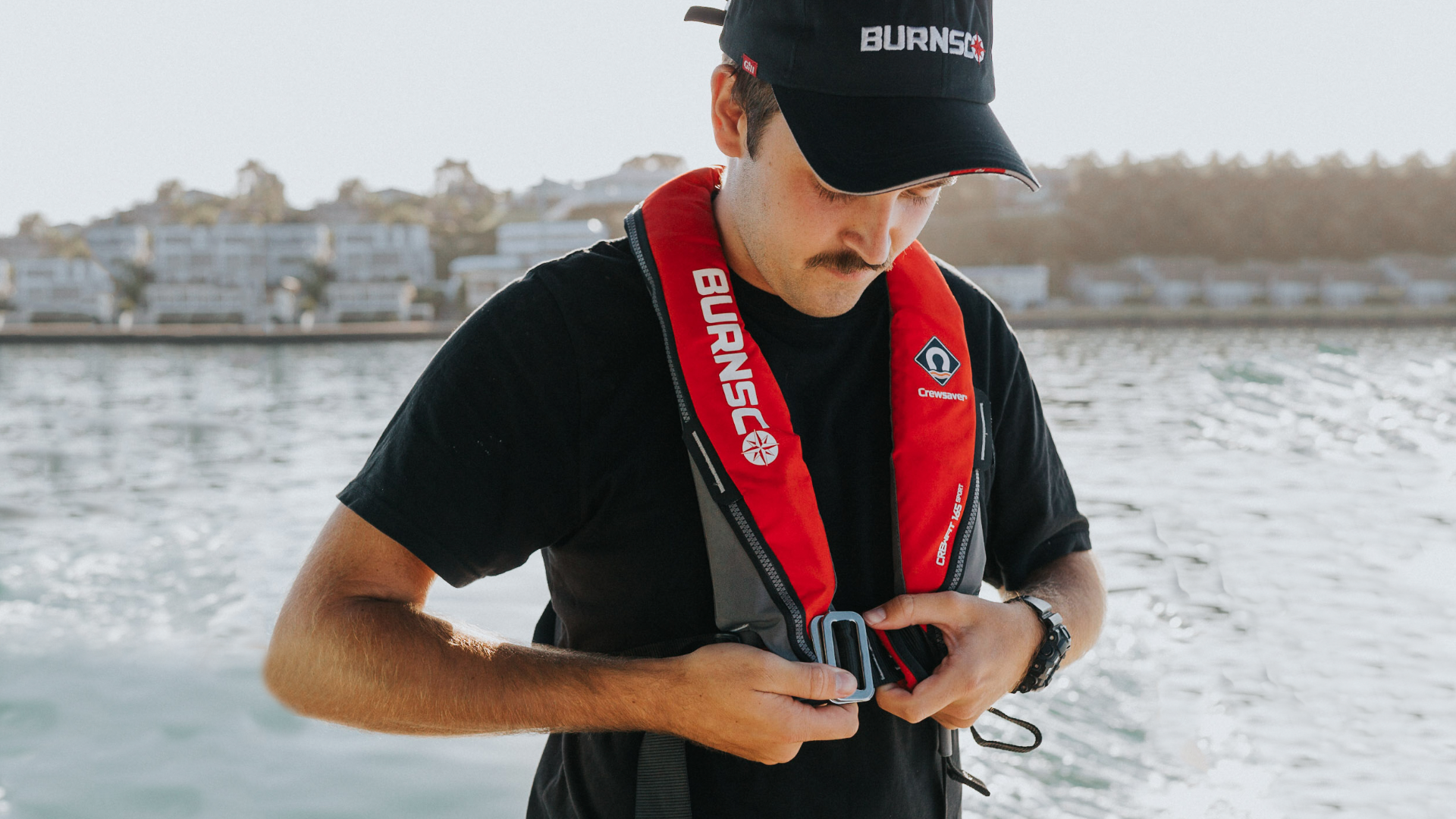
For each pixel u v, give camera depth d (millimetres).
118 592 8133
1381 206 115125
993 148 1062
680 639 1180
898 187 1030
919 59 1060
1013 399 1378
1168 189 117188
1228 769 4016
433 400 1151
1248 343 62562
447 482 1130
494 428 1146
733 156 1184
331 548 1152
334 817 4207
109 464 17766
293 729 5273
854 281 1141
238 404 32656
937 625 1177
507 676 1098
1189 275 105562
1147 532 9445
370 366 59062
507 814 4246
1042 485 1404
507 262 113250
